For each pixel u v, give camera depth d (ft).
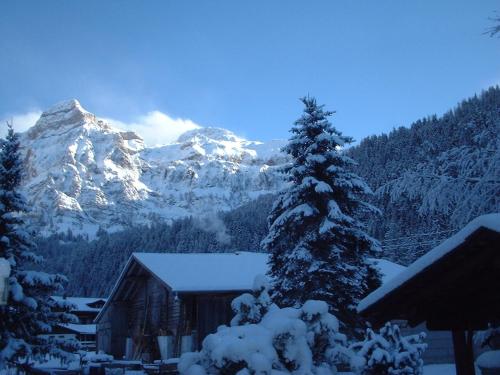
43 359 59.06
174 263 87.56
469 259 20.92
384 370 38.75
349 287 61.98
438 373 61.77
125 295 99.91
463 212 32.22
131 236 458.50
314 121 69.77
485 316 23.16
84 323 206.39
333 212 62.23
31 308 55.47
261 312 31.73
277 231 66.74
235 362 25.88
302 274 62.64
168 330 81.92
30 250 60.18
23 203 59.88
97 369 60.95
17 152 61.72
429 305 23.15
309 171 66.49
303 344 27.32
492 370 24.43
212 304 79.05
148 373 61.36
